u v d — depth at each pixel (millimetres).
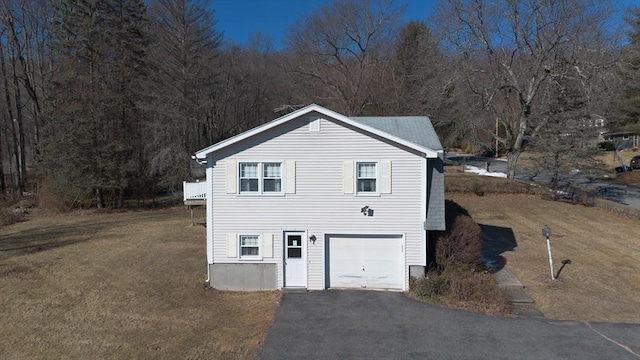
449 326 12719
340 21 49250
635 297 14977
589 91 30328
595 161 31266
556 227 24812
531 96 34688
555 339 11812
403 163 15664
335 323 13008
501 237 22734
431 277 15742
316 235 15984
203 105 38875
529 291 15531
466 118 37344
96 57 34969
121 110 35062
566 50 32156
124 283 16656
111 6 36500
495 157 61156
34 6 41500
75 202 34719
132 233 25859
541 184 34688
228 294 15688
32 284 16453
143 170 37312
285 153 15859
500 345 11469
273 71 55000
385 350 11242
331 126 15750
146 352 11164
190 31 37531
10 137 45844
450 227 16625
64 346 11461
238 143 15898
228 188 15992
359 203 15844
